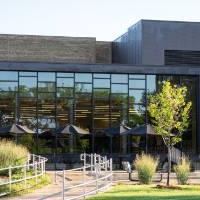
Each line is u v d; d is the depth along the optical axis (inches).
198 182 1278.3
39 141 1704.0
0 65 1695.4
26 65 1708.9
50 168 1676.9
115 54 2245.3
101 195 913.5
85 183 906.7
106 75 1759.4
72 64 1733.5
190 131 1801.2
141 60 1977.1
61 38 2153.1
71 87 1738.4
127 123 1756.9
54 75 1731.1
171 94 1346.0
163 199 855.7
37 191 992.2
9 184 929.5
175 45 2001.7
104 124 1750.7
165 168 1642.5
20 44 2138.3
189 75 1803.6
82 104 1742.1
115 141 1740.9
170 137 1443.2
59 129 1644.9
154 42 1987.0
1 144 1213.7
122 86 1764.3
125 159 1715.1
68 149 1712.6
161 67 1780.3
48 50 2142.0
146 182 1173.7
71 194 920.9
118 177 1321.4
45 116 1717.5
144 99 1769.2
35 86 1717.5
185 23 2014.0
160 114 1323.8
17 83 1708.9
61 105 1729.8
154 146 1742.1
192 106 1808.6
